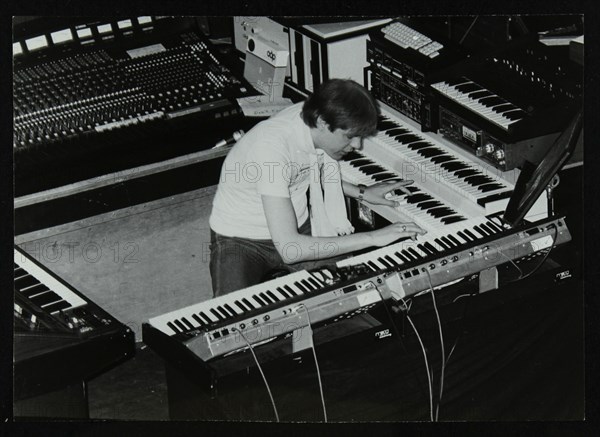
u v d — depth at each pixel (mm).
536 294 3492
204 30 4113
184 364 3037
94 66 3889
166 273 3908
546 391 3562
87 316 3143
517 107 3756
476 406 3518
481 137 3752
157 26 4008
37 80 3822
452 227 3590
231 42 4129
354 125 3332
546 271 3494
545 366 3553
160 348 3100
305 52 4047
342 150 3451
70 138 3723
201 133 3814
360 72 4094
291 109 3484
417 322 3373
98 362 3088
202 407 3160
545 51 3752
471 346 3463
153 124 3791
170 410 3217
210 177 3832
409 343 3385
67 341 3061
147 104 3826
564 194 3689
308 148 3438
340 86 3326
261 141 3420
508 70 3812
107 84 3854
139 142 3756
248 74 3979
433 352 3422
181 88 3885
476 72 3867
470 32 3906
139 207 3789
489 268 3402
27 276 3254
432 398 3447
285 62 3941
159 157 3766
